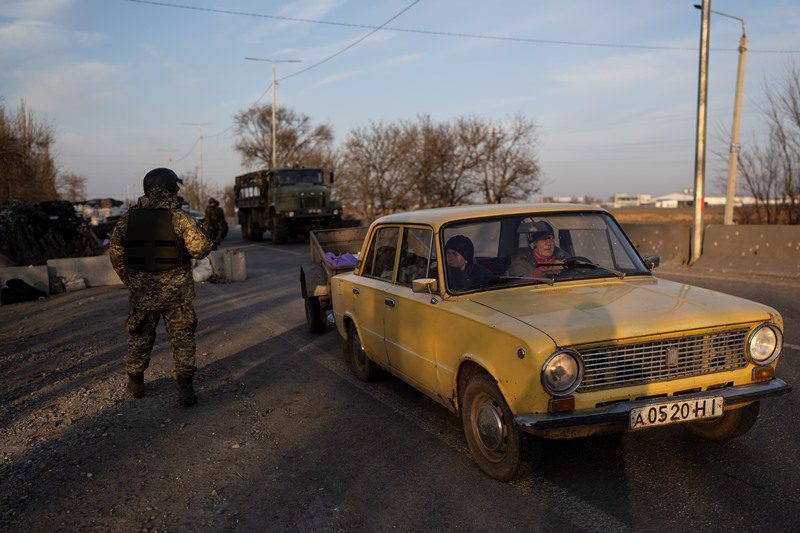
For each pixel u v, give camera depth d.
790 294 10.28
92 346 8.12
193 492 3.87
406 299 4.75
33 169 26.19
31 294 12.90
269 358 7.25
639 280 4.48
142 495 3.86
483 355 3.76
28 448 4.71
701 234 14.80
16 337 9.04
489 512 3.45
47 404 5.77
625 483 3.72
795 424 4.55
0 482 4.13
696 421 4.28
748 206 19.86
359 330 5.86
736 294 10.52
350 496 3.73
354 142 41.69
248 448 4.55
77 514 3.64
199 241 5.33
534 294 4.12
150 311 5.48
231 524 3.46
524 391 3.42
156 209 5.35
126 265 5.45
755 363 3.72
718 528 3.18
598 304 3.84
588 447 4.27
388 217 5.65
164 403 5.66
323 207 27.73
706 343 3.64
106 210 38.47
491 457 3.82
